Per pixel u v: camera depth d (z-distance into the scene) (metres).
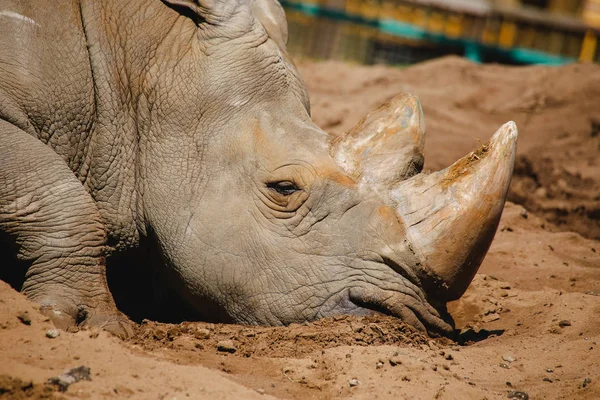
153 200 13.02
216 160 12.84
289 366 11.34
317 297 12.48
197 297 12.97
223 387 10.28
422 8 42.53
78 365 10.22
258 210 12.66
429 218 12.19
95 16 13.35
